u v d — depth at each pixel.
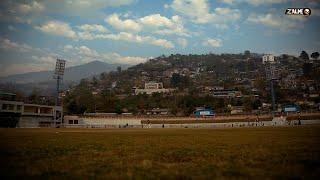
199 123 157.75
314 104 197.25
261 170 14.92
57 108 155.25
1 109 129.88
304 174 13.70
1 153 22.64
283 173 14.01
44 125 145.75
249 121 151.38
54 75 160.38
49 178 13.31
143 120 165.50
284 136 46.75
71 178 13.38
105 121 167.88
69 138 48.59
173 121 161.12
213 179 12.95
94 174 14.39
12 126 133.38
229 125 149.62
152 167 16.64
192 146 31.64
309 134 51.84
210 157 21.14
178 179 13.15
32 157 20.86
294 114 154.25
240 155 21.86
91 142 39.12
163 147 30.69
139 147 30.95
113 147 31.05
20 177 13.45
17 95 184.00
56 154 23.50
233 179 12.87
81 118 165.88
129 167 16.67
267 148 26.59
